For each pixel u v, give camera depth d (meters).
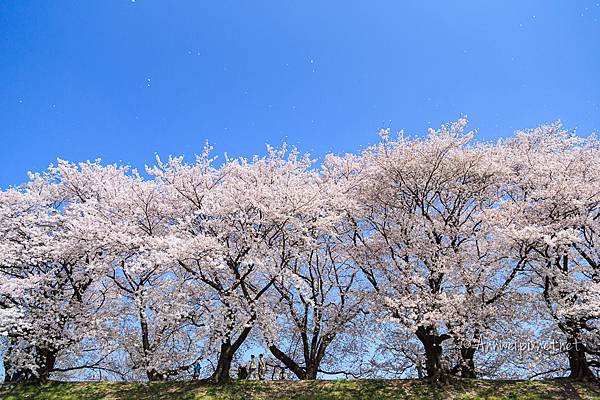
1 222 16.75
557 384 15.05
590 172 16.67
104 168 19.80
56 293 16.61
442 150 16.84
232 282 16.84
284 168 18.95
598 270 14.84
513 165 18.20
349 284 19.03
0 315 13.86
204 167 18.38
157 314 14.93
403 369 18.20
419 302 14.30
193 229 16.48
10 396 15.24
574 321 14.26
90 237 15.33
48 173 19.47
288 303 17.61
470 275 15.09
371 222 18.17
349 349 18.97
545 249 15.19
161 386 15.95
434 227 16.42
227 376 16.09
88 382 16.69
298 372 17.31
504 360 16.08
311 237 15.77
